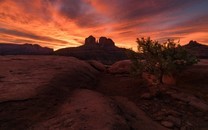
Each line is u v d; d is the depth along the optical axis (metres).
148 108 11.80
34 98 9.06
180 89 14.52
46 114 8.12
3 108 7.81
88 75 18.12
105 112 8.23
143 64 16.36
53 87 10.92
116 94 14.83
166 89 14.47
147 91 14.79
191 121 9.98
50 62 16.86
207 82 15.05
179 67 15.58
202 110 11.12
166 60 14.74
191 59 15.12
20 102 8.46
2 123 7.04
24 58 17.48
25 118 7.53
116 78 20.31
